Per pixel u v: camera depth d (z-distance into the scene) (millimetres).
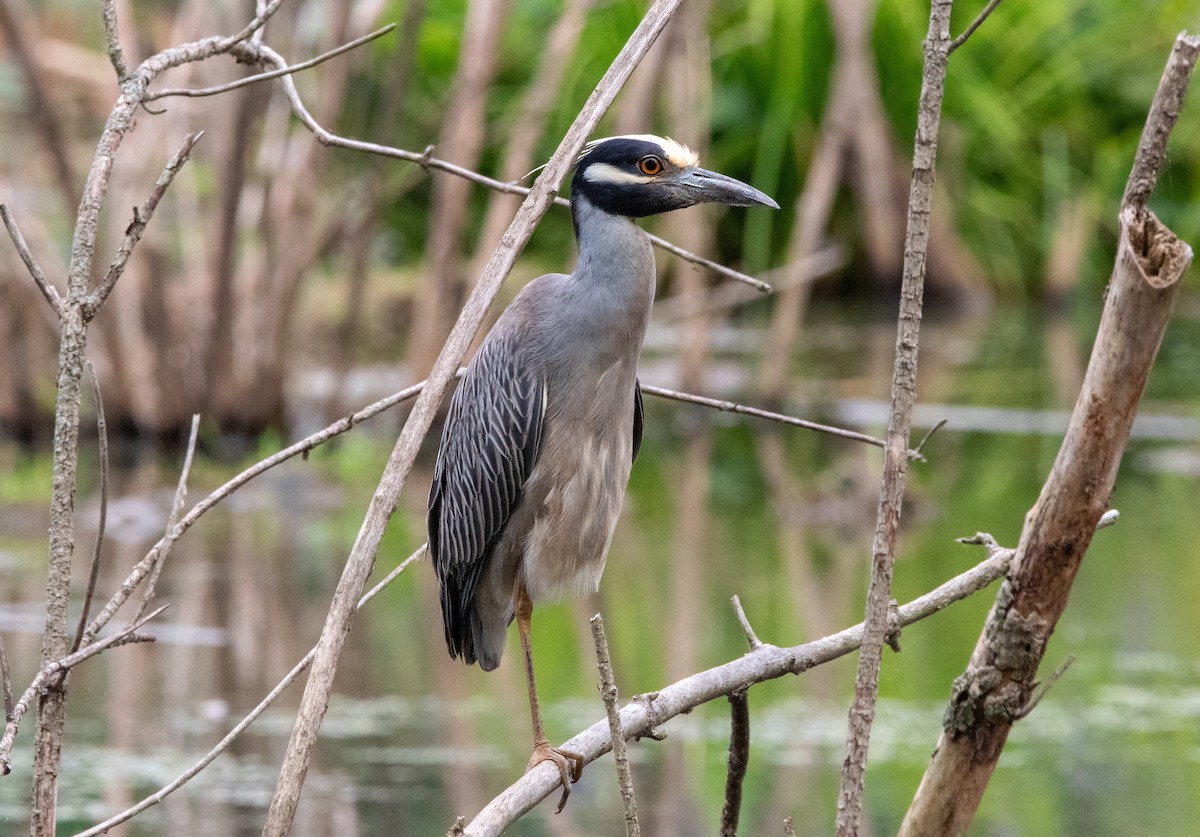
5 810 8289
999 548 5402
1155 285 4570
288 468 17016
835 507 15438
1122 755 9062
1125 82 28625
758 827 8086
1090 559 13383
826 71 26438
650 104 19438
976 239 28484
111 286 4750
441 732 9453
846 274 28219
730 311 27594
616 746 4496
